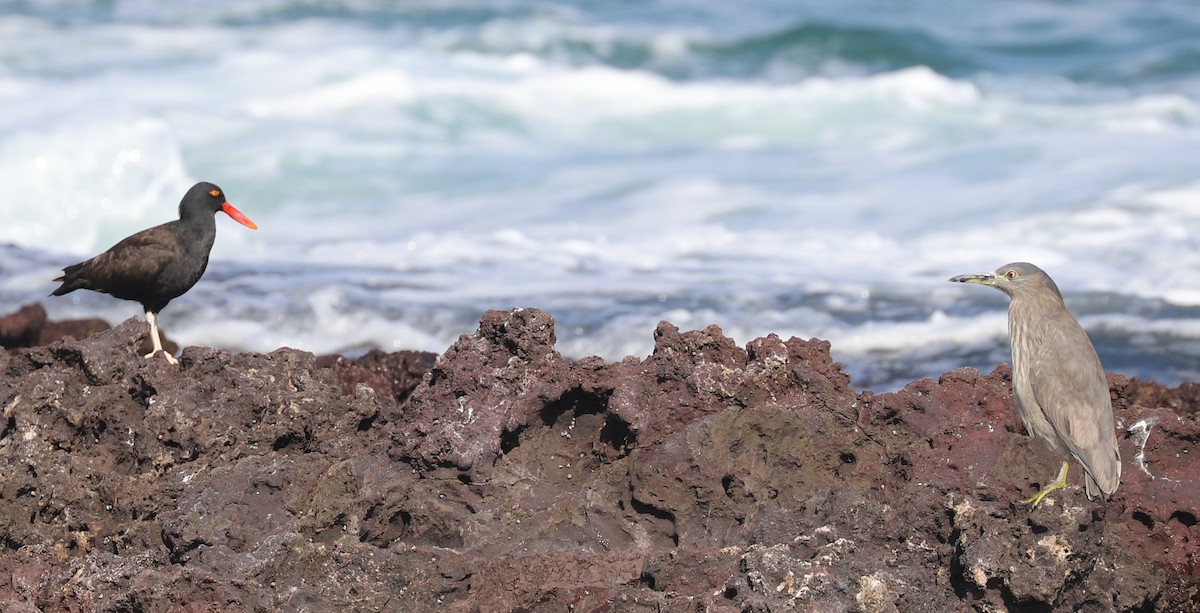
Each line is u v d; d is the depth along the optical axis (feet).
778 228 84.69
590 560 29.89
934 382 33.47
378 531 31.50
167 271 46.14
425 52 138.00
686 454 31.55
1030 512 27.89
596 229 86.07
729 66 141.79
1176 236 77.66
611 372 33.09
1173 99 116.06
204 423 32.53
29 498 31.89
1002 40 146.51
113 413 33.19
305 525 30.99
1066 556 27.63
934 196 90.94
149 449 32.27
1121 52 138.00
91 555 30.53
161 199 92.48
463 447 31.53
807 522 29.81
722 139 112.68
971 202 88.63
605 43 144.25
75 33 141.69
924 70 127.13
